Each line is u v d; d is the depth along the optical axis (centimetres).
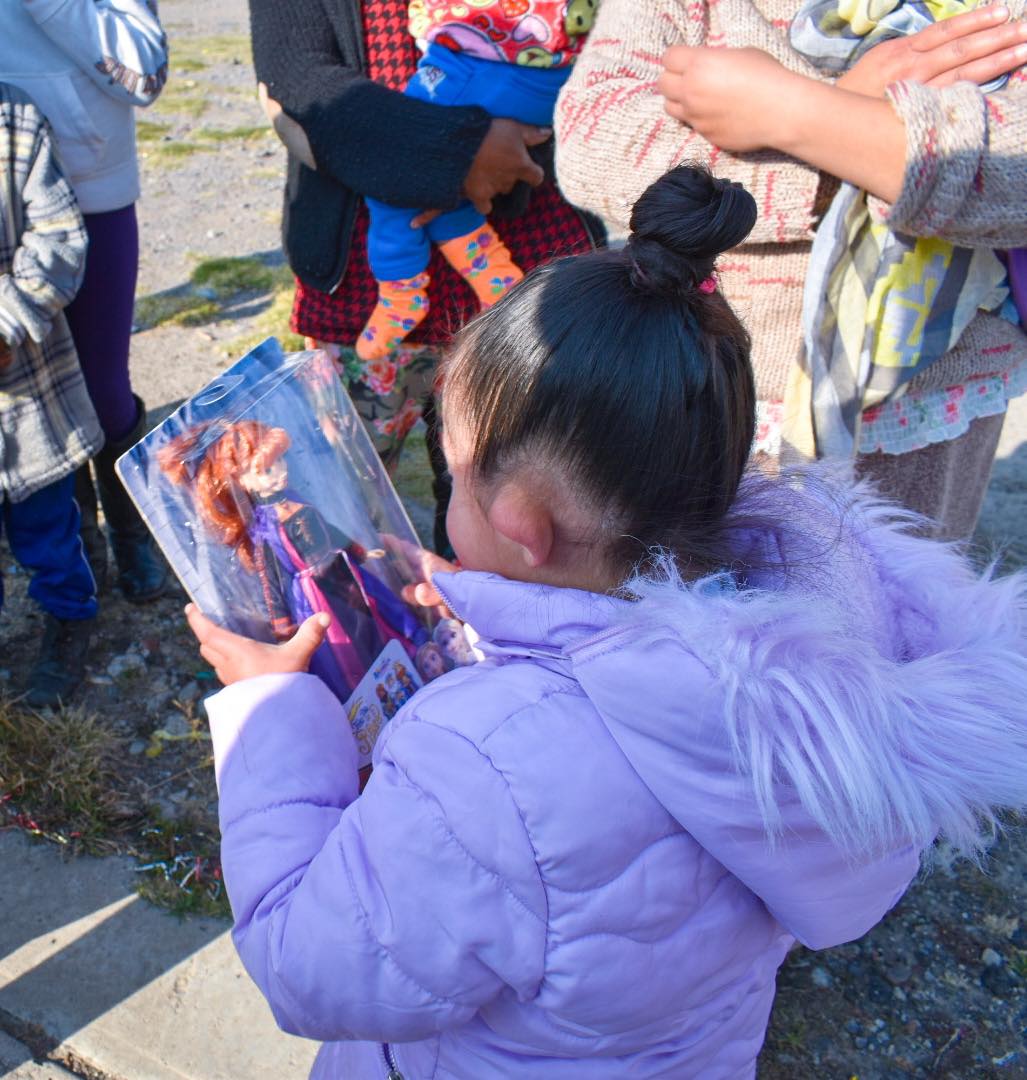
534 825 89
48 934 225
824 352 161
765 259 170
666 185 90
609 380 90
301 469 126
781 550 104
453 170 221
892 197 145
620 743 91
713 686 88
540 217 254
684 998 100
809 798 87
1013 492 373
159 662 298
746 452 100
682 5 177
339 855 96
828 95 147
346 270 245
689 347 91
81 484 302
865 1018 214
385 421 264
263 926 100
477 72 222
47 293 229
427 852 90
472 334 100
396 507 137
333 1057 135
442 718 94
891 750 89
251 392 124
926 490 184
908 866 105
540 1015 98
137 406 304
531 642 99
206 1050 206
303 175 239
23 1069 202
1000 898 238
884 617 110
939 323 160
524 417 93
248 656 114
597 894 91
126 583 312
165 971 219
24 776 254
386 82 229
